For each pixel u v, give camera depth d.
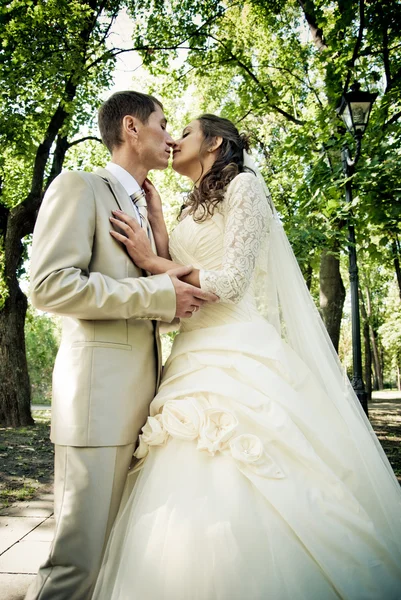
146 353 1.75
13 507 3.98
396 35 6.61
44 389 32.94
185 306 1.68
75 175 1.68
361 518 1.54
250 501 1.46
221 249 1.96
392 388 49.06
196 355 1.81
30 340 33.00
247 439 1.56
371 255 6.96
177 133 15.89
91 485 1.52
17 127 10.02
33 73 9.28
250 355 1.80
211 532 1.37
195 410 1.63
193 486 1.49
